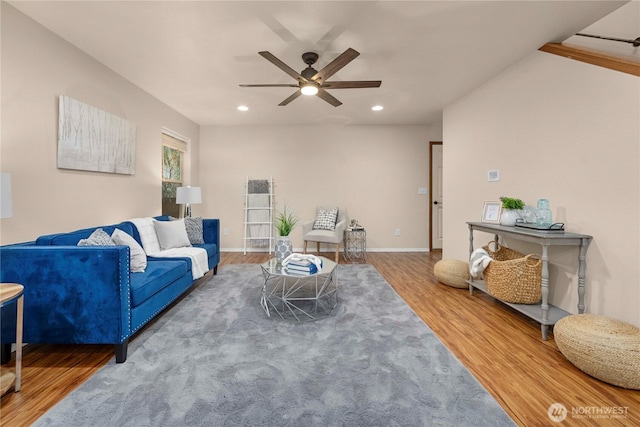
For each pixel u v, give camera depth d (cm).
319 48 273
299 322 243
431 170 577
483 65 307
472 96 376
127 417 135
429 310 271
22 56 218
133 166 351
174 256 305
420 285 352
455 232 413
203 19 229
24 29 219
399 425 131
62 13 219
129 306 187
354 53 226
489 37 254
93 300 180
